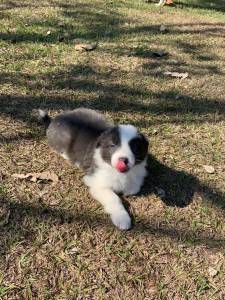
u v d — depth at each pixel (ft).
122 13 4.97
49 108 2.97
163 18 5.04
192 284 2.01
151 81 3.44
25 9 4.56
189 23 4.95
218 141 2.86
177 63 3.79
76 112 2.66
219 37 4.52
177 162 2.65
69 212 2.26
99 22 4.50
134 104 3.13
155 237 2.19
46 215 2.23
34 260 2.02
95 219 2.23
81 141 2.49
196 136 2.89
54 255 2.05
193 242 2.18
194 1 6.94
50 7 4.74
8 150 2.59
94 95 3.17
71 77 3.35
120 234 2.18
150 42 4.14
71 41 3.91
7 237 2.10
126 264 2.05
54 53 3.66
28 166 2.50
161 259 2.09
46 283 1.94
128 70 3.56
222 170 2.63
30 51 3.63
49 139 2.61
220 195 2.46
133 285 1.97
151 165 2.61
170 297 1.95
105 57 3.71
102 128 2.53
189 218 2.31
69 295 1.91
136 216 2.28
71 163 2.55
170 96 3.28
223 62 3.91
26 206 2.26
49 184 2.40
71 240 2.13
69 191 2.38
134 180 2.37
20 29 4.01
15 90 3.12
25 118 2.84
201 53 4.05
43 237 2.12
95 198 2.33
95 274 2.00
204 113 3.12
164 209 2.34
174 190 2.46
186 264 2.08
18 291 1.90
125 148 2.21
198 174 2.58
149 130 2.89
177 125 2.97
